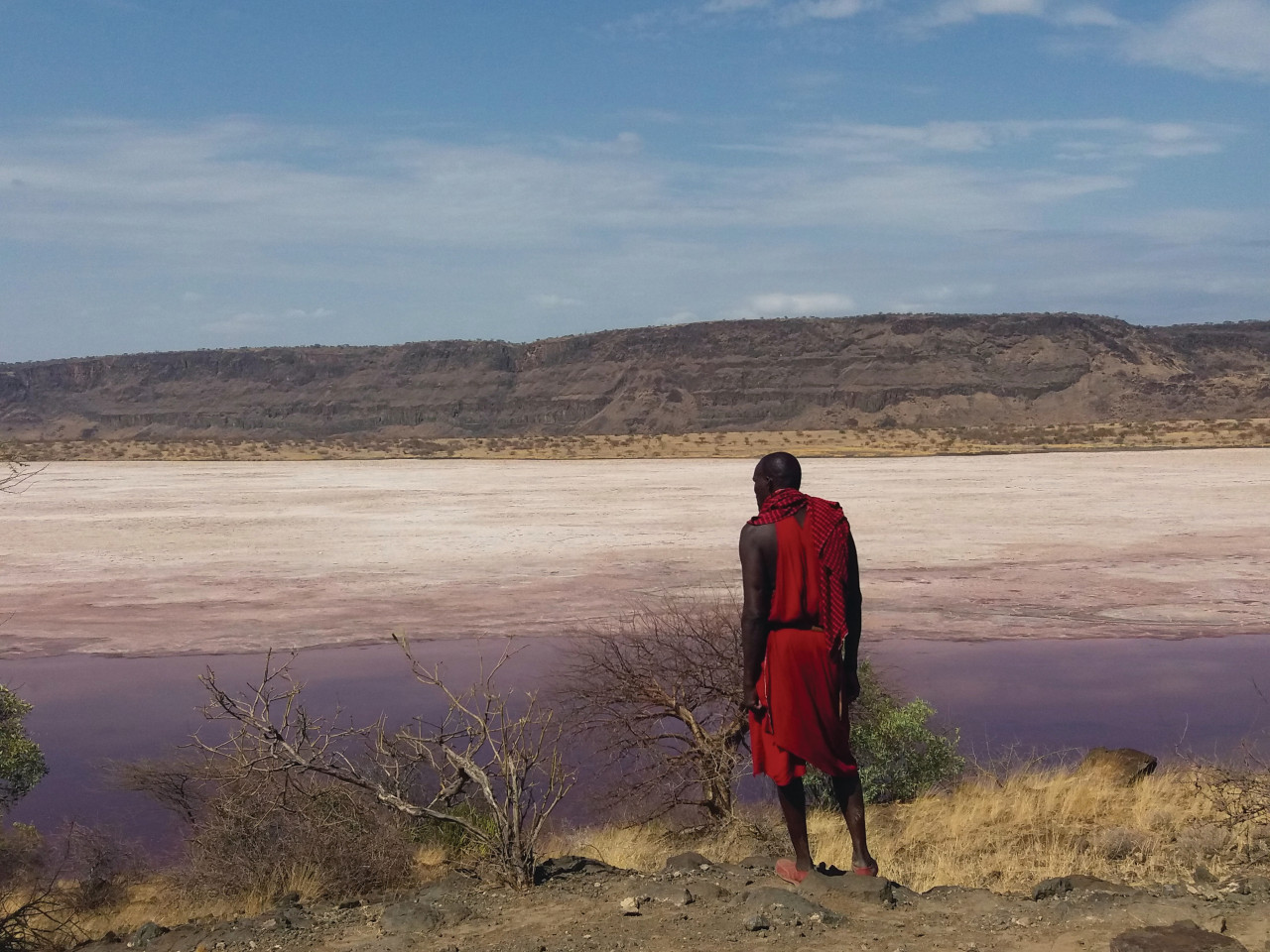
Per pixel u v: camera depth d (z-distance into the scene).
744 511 43.06
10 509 48.84
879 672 12.88
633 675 10.67
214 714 16.05
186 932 5.38
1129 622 22.31
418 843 8.32
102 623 23.89
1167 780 9.35
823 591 4.80
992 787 11.07
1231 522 37.09
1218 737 14.09
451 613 23.69
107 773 13.38
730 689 10.49
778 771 4.95
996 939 4.18
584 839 9.32
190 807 10.34
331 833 7.85
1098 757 10.86
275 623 23.38
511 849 5.85
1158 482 53.84
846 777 4.97
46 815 11.90
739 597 23.09
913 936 4.24
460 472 75.31
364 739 8.81
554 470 76.50
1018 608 23.72
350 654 20.31
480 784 6.21
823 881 4.85
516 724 6.88
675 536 35.03
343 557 32.06
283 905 6.07
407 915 4.99
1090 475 59.50
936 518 39.56
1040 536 34.34
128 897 8.80
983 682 17.61
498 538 35.59
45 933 7.58
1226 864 6.21
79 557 33.03
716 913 4.63
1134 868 6.50
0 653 21.59
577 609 23.34
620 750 10.84
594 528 38.06
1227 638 20.91
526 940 4.52
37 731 15.79
